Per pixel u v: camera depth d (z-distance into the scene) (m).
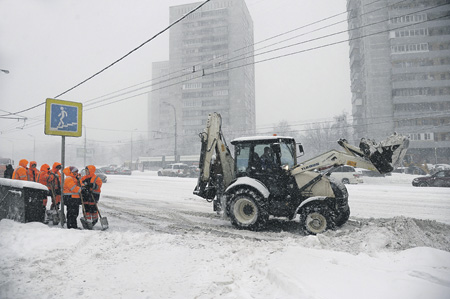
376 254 4.38
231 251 4.85
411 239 5.40
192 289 3.51
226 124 86.88
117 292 3.49
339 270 3.54
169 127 93.31
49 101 6.88
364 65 56.03
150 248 5.17
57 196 8.44
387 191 15.16
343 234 5.87
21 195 7.11
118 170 42.75
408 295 2.83
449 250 5.01
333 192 6.80
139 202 12.20
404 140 6.26
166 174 37.22
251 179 7.21
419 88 53.09
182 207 10.81
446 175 18.44
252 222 6.90
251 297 3.12
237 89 87.19
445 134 51.03
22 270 4.20
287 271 3.51
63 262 4.53
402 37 54.12
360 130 58.09
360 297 2.85
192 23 93.00
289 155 7.63
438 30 53.91
